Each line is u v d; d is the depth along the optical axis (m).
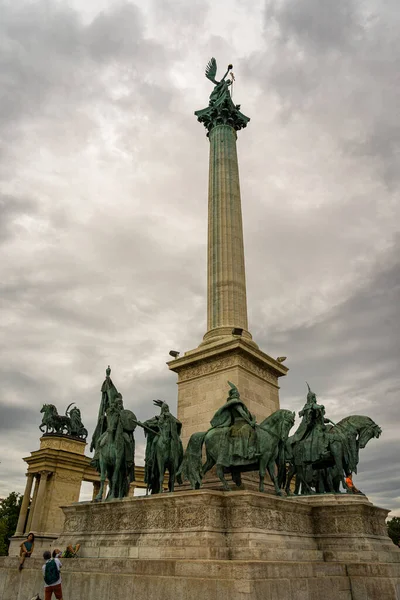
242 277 31.19
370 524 18.56
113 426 21.33
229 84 38.94
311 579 13.82
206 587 12.17
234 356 26.27
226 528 15.27
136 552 16.12
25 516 44.16
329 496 19.38
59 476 45.03
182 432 26.64
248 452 17.88
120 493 20.70
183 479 20.89
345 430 22.95
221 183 34.00
